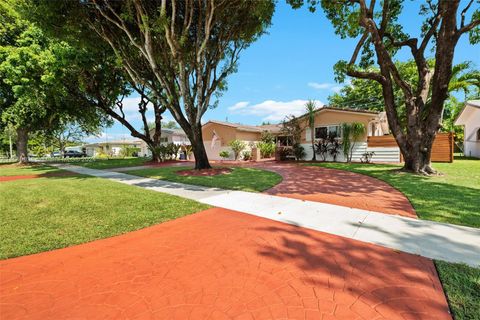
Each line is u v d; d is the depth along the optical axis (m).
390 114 9.54
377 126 19.39
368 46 11.29
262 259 2.83
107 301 2.11
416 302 2.03
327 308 1.98
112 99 16.69
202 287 2.30
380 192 6.14
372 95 26.31
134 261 2.82
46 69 12.46
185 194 6.25
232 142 20.19
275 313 1.93
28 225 3.97
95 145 53.38
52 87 13.38
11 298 2.17
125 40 10.52
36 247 3.19
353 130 14.91
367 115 14.66
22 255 2.99
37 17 8.27
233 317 1.89
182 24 9.69
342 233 3.56
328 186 7.08
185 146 21.70
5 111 16.03
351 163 14.04
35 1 8.00
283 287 2.28
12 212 4.66
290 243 3.25
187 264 2.74
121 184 7.95
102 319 1.89
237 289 2.26
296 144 17.14
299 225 3.92
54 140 36.47
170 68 10.35
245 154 19.72
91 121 19.31
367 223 3.95
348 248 3.07
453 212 4.34
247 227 3.87
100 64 13.77
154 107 18.78
